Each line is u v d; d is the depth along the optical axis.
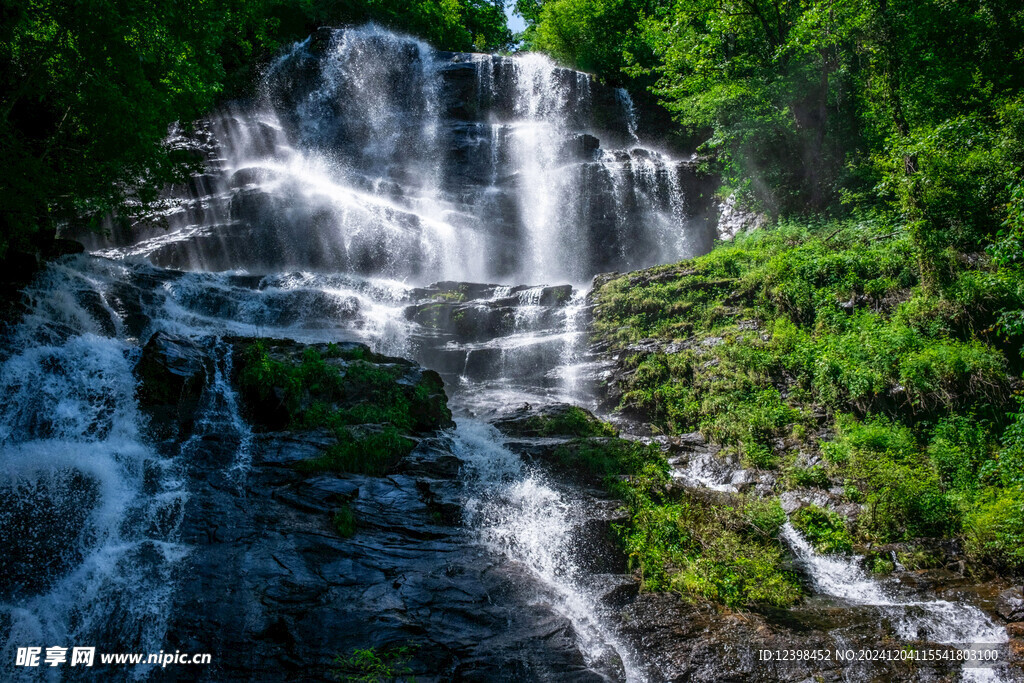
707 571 10.13
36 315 12.39
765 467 13.42
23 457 9.45
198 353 12.55
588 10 39.19
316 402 12.21
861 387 14.12
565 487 12.02
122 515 9.12
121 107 12.92
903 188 17.25
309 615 7.96
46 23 12.33
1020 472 11.53
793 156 25.09
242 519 9.41
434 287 21.19
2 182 11.64
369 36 33.97
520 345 18.41
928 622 9.13
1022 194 13.16
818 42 22.69
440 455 11.87
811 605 9.77
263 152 30.64
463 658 7.70
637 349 17.61
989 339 14.18
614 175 28.53
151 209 15.77
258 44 33.88
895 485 11.85
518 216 28.64
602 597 9.48
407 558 9.30
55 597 8.01
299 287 19.91
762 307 17.75
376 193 28.94
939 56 21.23
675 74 27.70
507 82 33.16
